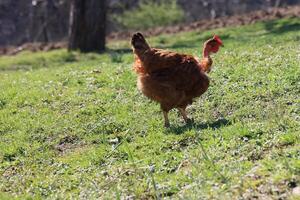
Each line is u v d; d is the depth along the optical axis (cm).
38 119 1193
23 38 4122
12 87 1475
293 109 1007
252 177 754
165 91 990
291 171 738
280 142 850
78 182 873
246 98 1120
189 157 865
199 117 1082
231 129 937
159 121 1082
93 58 2097
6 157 1026
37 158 1002
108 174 877
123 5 3669
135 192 787
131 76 1399
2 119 1218
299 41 1689
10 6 4159
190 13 4312
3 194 858
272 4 4347
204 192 736
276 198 700
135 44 1000
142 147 965
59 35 3847
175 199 740
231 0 4425
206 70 1036
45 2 3822
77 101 1272
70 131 1105
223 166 805
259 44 1748
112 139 1037
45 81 1505
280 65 1289
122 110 1174
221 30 2552
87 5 2234
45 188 873
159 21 3466
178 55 1000
